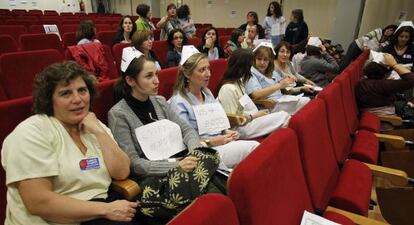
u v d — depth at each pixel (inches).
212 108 71.0
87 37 136.6
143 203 41.1
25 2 359.3
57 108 40.3
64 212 35.9
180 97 69.4
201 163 45.9
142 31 106.8
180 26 176.7
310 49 135.0
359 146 66.9
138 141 54.1
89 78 43.6
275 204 31.9
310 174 42.8
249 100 83.7
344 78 79.1
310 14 271.3
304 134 41.7
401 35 133.9
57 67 40.2
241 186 27.4
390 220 60.6
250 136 75.2
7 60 82.2
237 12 325.7
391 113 93.2
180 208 41.9
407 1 194.7
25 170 35.5
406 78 85.5
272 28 194.1
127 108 55.2
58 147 39.7
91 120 44.1
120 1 457.4
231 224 24.3
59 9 398.9
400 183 55.1
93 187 41.7
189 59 67.7
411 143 73.0
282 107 92.9
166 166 50.1
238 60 82.4
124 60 55.1
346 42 201.3
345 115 72.7
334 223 37.8
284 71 116.0
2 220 42.2
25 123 38.6
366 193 49.4
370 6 203.2
